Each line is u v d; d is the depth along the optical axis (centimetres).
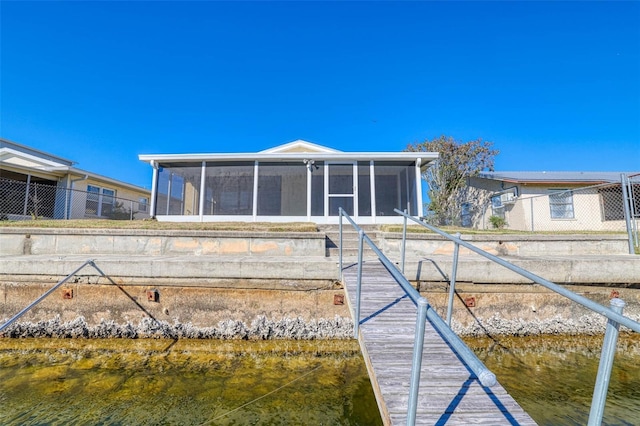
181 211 966
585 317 491
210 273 474
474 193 1644
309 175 970
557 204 1292
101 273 473
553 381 365
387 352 251
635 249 679
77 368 387
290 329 470
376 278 434
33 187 1238
